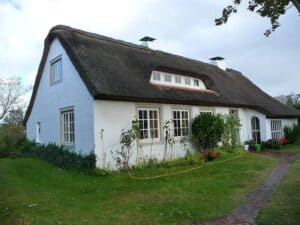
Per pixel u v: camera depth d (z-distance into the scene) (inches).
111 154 439.2
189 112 584.7
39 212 255.3
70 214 249.1
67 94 500.1
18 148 653.3
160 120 521.0
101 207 268.4
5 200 294.4
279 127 855.7
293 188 316.8
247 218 234.8
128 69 505.7
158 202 279.7
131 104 473.7
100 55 495.2
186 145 566.9
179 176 400.2
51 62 561.0
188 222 228.2
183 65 677.9
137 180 379.9
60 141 523.2
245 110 775.7
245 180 367.6
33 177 393.7
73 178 393.1
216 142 596.7
